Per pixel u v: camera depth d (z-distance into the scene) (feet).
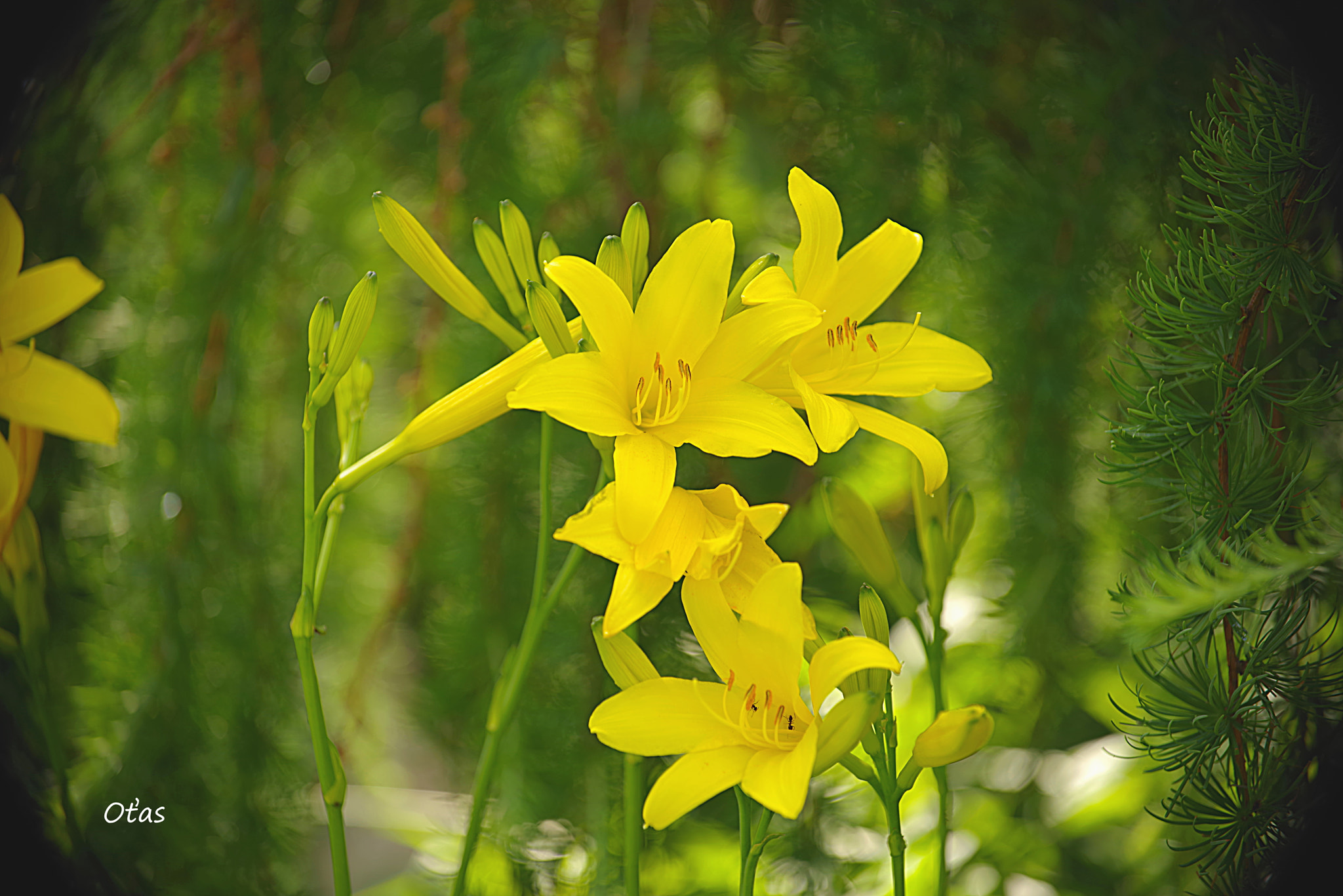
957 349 3.41
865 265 3.38
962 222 3.84
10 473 3.36
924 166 3.86
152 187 3.83
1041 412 3.83
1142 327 3.69
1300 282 3.32
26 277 3.35
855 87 3.83
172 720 3.83
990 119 3.80
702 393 3.27
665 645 4.00
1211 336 3.39
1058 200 3.76
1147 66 3.64
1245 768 3.37
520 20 3.80
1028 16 3.75
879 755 3.28
